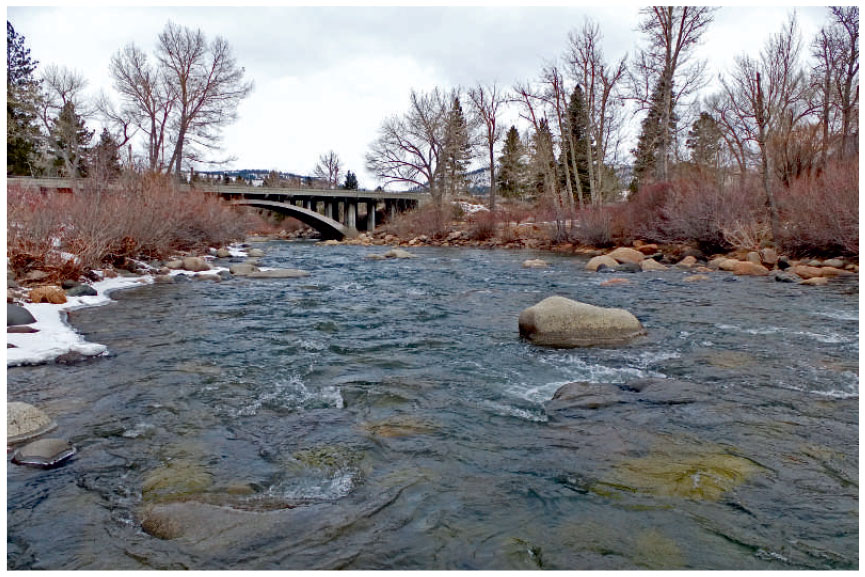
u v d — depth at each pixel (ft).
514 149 182.70
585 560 9.03
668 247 66.80
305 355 22.62
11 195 36.17
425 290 42.93
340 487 11.48
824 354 21.95
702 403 16.44
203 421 15.12
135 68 106.93
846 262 46.24
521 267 61.41
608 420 15.21
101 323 27.71
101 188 47.29
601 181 107.65
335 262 69.82
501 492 11.31
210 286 43.06
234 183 149.38
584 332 24.89
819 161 63.46
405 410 16.21
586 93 100.37
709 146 103.24
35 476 11.73
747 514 10.40
